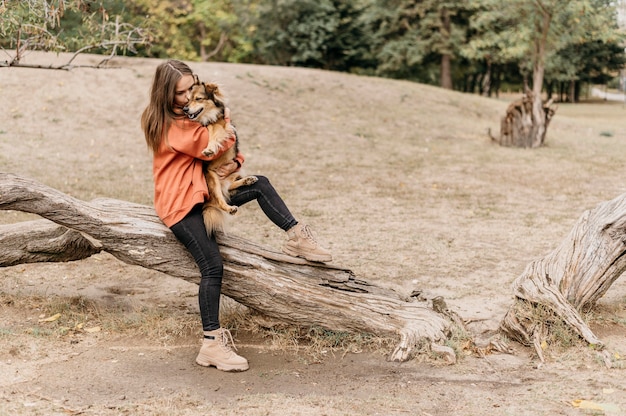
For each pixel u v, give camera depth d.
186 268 4.96
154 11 27.12
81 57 18.86
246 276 4.94
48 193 4.89
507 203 10.91
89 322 5.39
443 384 4.33
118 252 4.98
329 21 29.80
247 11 30.16
